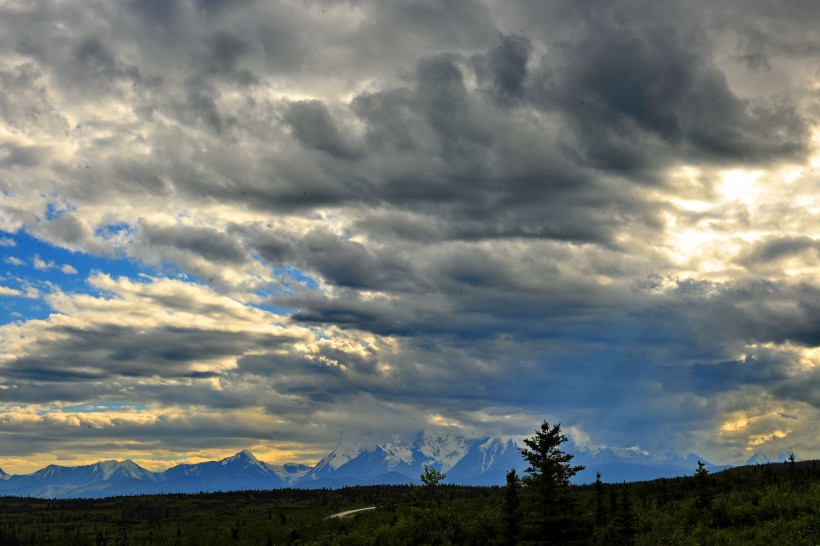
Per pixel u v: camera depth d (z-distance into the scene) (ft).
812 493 366.22
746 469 596.70
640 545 340.80
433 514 435.53
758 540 298.15
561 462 316.19
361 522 613.52
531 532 309.63
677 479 569.64
